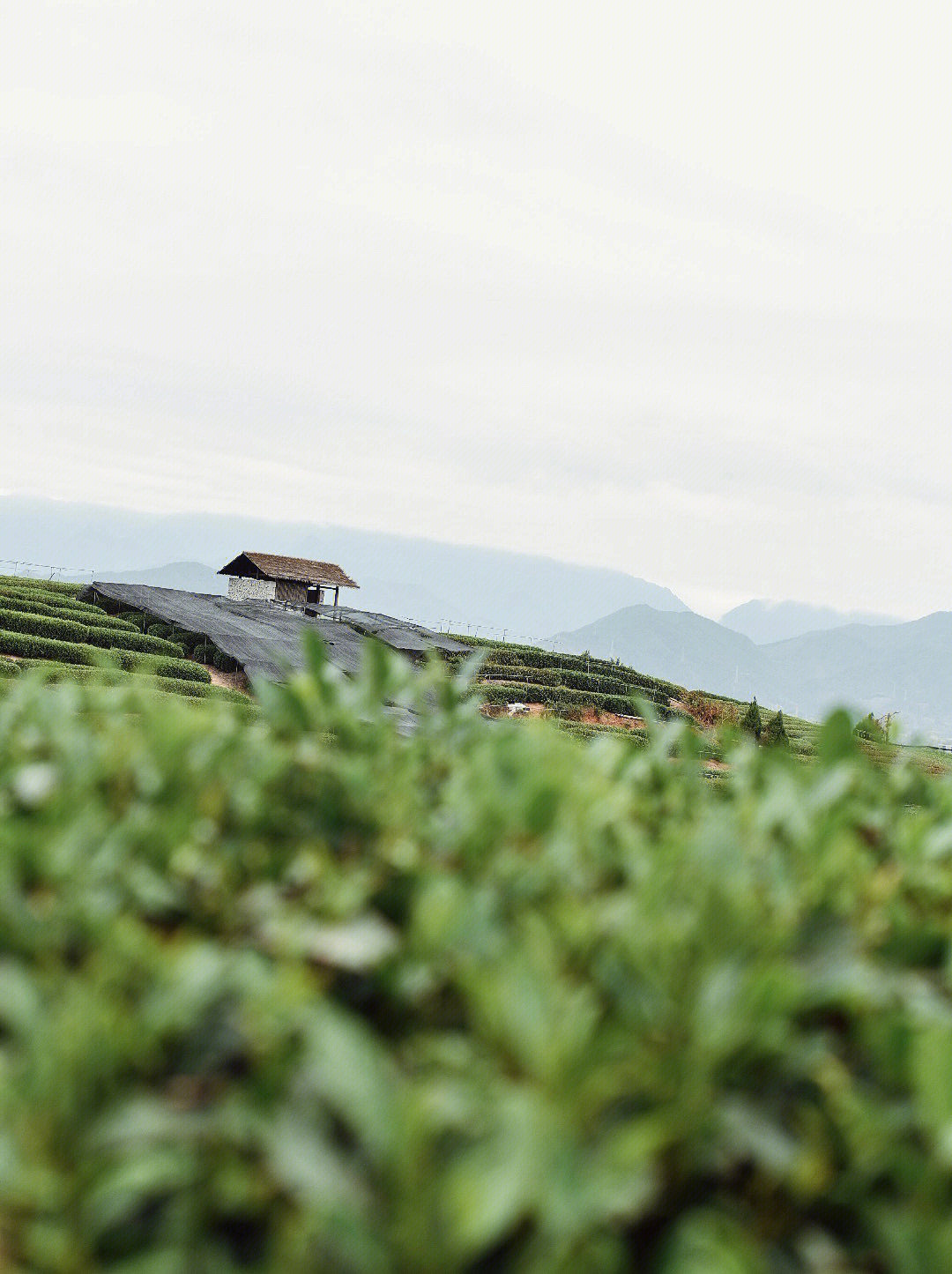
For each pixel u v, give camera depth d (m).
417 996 2.49
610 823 3.51
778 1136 2.07
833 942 2.75
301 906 2.88
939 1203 2.02
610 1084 2.03
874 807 4.41
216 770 3.78
